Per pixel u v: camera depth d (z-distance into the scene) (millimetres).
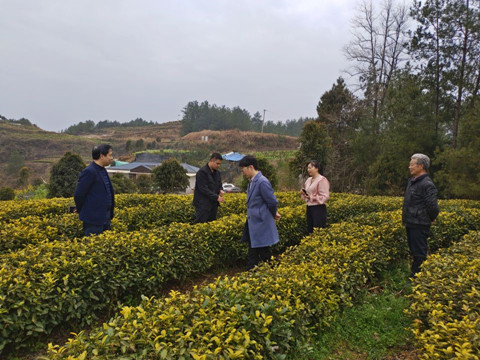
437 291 3191
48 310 3119
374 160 18641
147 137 102938
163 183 21656
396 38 22828
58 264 3432
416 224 4641
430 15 15078
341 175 22141
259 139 73000
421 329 3084
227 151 67688
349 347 3291
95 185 4941
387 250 5074
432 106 15531
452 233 6680
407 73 16906
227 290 2893
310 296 3248
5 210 6773
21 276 3154
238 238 5535
